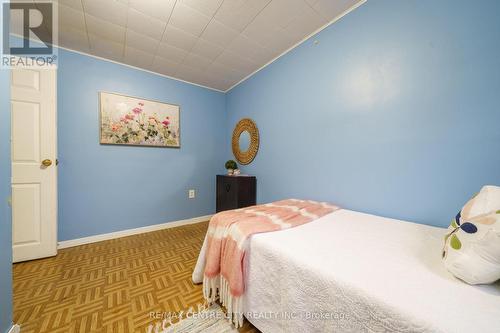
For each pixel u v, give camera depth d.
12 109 1.78
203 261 1.44
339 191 1.80
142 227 2.68
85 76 2.28
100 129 2.37
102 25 1.83
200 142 3.21
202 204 3.24
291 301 0.84
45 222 1.90
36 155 1.88
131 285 1.47
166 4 1.60
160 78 2.81
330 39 1.84
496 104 1.05
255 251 1.03
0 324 0.91
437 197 1.26
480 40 1.10
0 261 0.91
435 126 1.26
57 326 1.09
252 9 1.67
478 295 0.59
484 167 1.09
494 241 0.59
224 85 3.23
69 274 1.61
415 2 1.33
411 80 1.36
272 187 2.53
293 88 2.22
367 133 1.60
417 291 0.61
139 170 2.65
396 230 1.17
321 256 0.85
